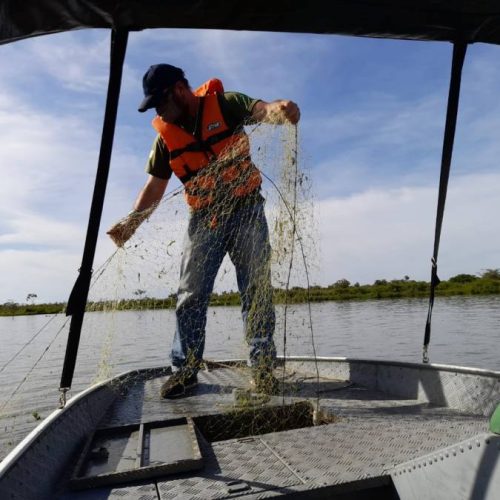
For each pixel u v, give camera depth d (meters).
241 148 2.99
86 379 8.09
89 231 2.26
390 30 2.46
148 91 3.03
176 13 2.09
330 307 25.59
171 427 2.43
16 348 14.41
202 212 3.11
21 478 1.62
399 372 2.97
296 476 1.72
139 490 1.73
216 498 1.61
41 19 1.92
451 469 1.36
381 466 1.75
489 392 2.36
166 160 3.46
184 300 3.17
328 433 2.18
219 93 3.20
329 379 3.46
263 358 2.96
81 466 1.91
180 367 3.17
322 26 2.34
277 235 2.75
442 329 16.08
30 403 6.74
